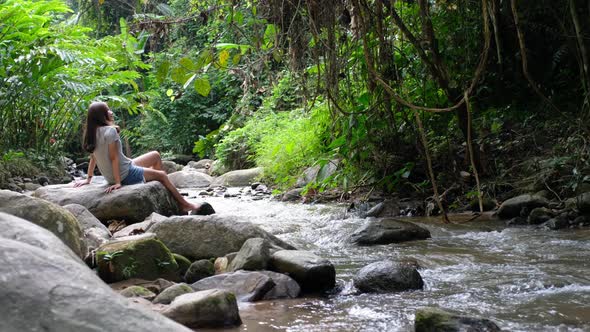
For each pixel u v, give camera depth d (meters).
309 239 5.76
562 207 6.25
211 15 5.00
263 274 3.78
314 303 3.58
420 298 3.60
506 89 8.40
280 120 13.03
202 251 4.47
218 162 14.76
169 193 7.02
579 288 3.69
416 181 7.88
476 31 8.06
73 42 12.71
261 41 4.98
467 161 7.46
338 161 8.80
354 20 5.67
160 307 3.27
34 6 12.28
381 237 5.47
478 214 6.61
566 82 8.27
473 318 2.90
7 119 12.58
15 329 1.66
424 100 7.38
